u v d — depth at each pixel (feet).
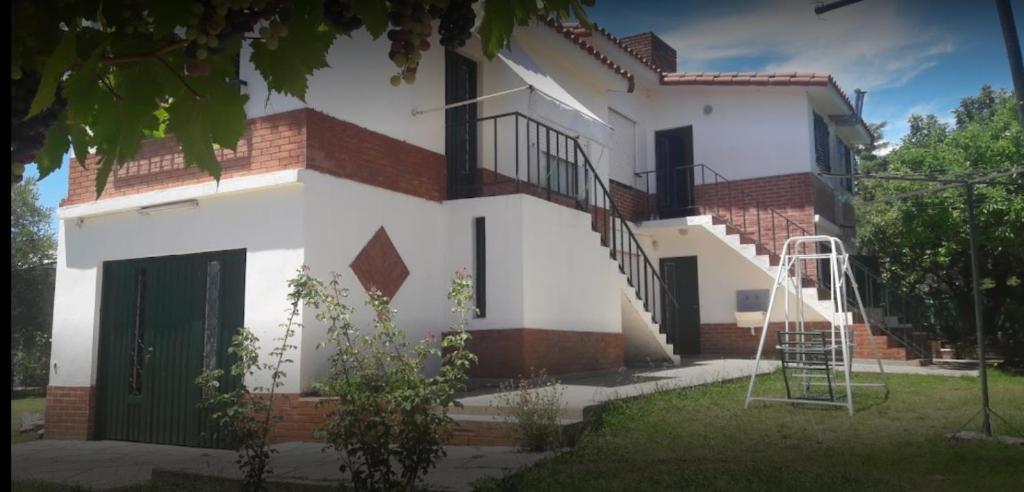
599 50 50.57
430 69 36.37
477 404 26.25
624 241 54.24
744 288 54.80
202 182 31.14
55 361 34.65
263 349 29.07
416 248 34.17
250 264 29.96
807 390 32.96
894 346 49.85
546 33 40.32
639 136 59.26
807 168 54.03
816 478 19.16
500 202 34.78
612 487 18.62
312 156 29.50
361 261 31.19
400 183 33.73
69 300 34.71
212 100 9.12
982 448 23.06
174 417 31.50
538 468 20.80
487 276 34.55
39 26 8.05
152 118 9.58
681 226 54.85
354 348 19.24
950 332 60.90
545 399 25.32
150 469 25.61
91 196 34.47
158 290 32.73
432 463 17.85
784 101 55.42
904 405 30.96
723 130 57.36
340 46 31.30
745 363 45.91
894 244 54.60
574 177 41.16
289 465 22.65
